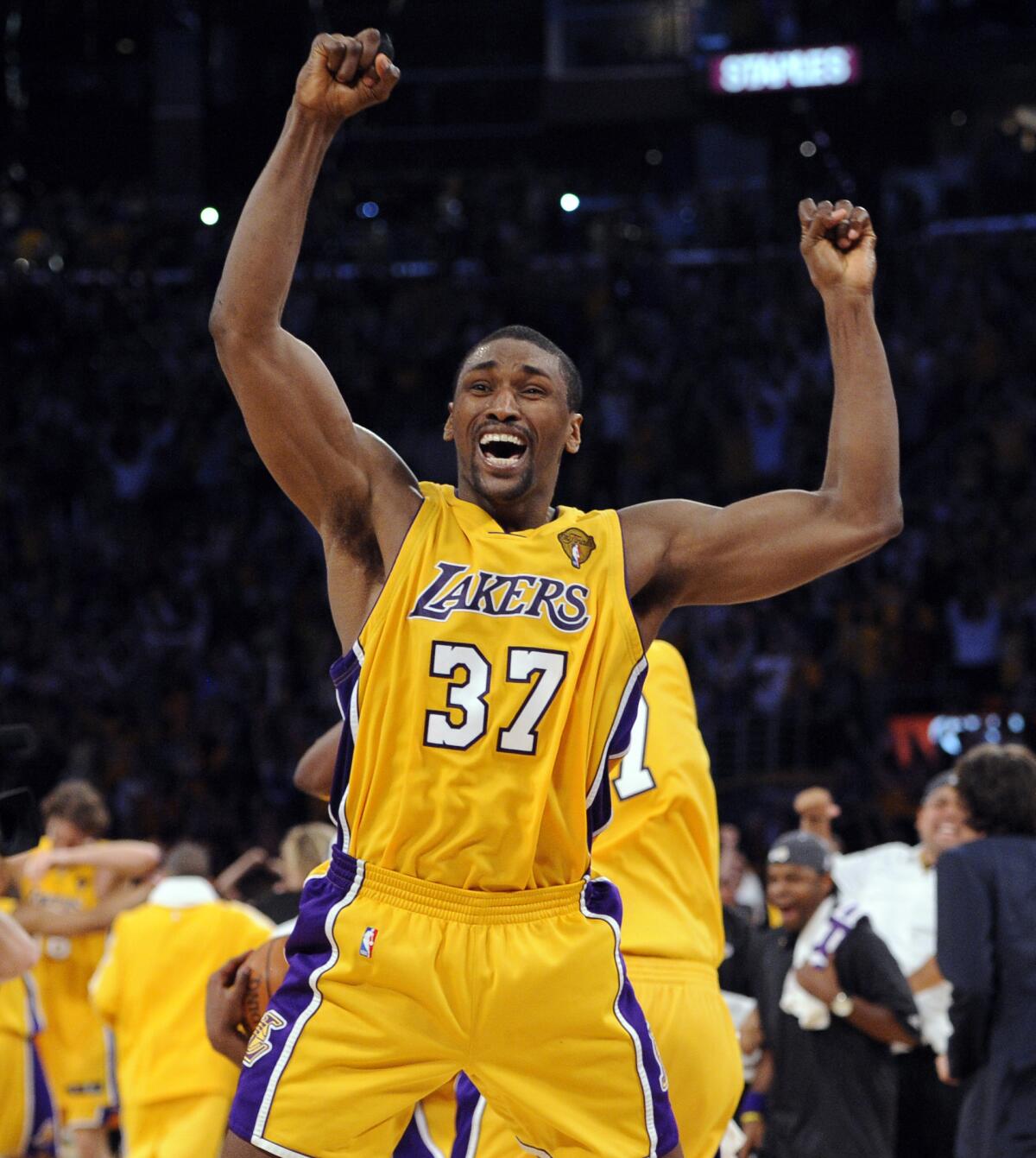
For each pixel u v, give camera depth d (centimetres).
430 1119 507
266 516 2800
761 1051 818
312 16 3173
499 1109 421
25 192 3278
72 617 2627
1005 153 2923
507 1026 400
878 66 2788
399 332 2973
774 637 2209
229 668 2453
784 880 791
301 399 410
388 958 397
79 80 3244
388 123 3222
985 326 2766
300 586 2664
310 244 3022
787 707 2131
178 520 2788
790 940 802
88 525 2795
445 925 400
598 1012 406
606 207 3116
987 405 2677
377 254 3056
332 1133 396
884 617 2250
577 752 405
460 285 2995
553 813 403
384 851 404
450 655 401
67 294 3047
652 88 3094
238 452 2877
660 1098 416
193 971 848
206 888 873
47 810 1016
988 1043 639
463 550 413
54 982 983
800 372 2741
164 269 3081
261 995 479
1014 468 2562
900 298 2852
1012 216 2908
